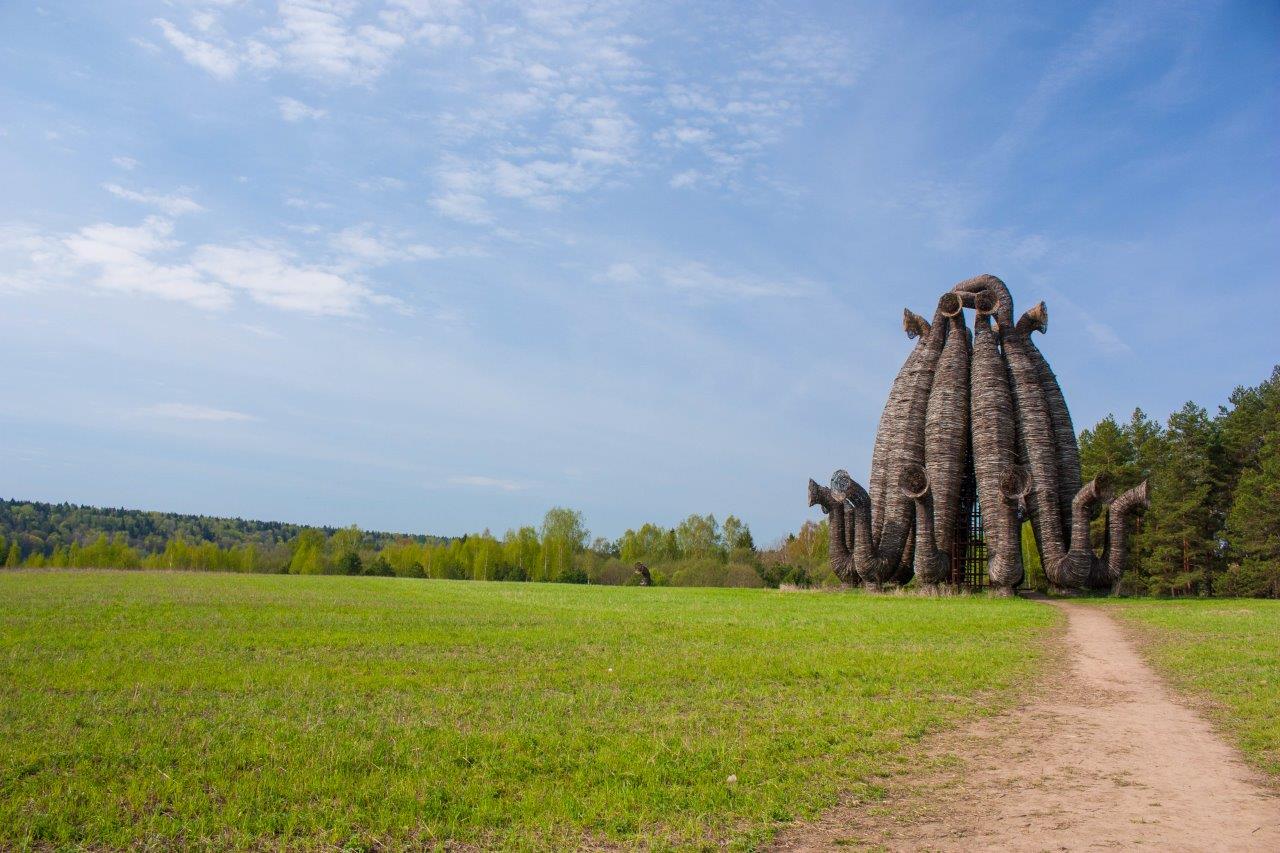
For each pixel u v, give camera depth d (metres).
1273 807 9.38
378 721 12.24
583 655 19.25
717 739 11.70
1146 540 62.75
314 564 96.31
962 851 8.16
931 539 45.50
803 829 8.73
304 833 8.25
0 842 7.73
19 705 12.63
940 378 48.56
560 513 114.25
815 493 49.69
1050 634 24.81
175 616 25.64
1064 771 10.73
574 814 8.87
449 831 8.34
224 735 11.25
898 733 12.33
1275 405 60.88
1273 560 55.84
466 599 38.97
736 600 40.66
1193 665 18.42
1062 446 47.00
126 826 8.18
